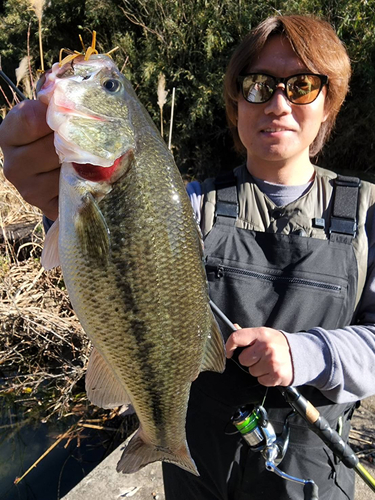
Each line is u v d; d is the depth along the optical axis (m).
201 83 3.29
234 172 0.67
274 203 0.62
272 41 0.62
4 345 1.59
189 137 3.57
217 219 0.62
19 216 1.92
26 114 0.42
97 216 0.43
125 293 0.44
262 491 0.59
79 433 1.32
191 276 0.46
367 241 0.59
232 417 0.57
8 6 3.83
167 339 0.45
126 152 0.44
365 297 0.59
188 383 0.49
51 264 0.48
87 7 3.52
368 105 3.10
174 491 0.68
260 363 0.50
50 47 3.86
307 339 0.52
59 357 1.46
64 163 0.45
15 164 0.45
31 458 1.25
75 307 0.45
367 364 0.52
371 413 1.08
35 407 1.44
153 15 3.40
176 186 0.46
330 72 0.61
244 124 0.64
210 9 3.22
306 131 0.61
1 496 1.13
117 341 0.45
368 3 2.84
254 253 0.59
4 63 4.01
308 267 0.57
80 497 0.85
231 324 0.55
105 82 0.45
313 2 2.95
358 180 0.63
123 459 0.53
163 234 0.44
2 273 1.62
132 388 0.47
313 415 0.53
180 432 0.51
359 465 0.53
